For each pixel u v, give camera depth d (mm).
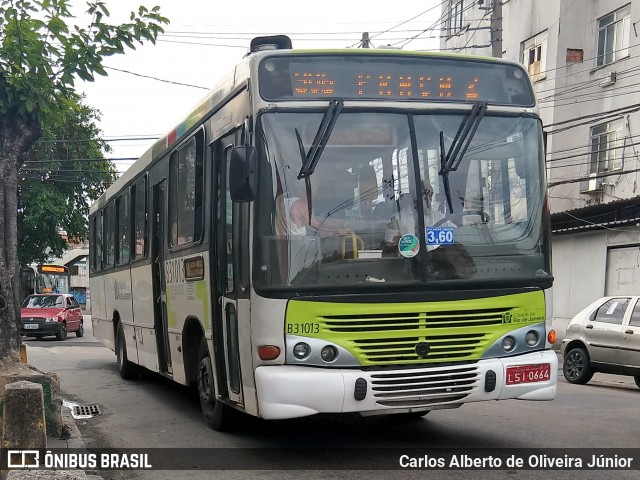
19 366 7133
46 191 28219
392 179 5742
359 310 5457
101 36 7371
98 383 11617
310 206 5559
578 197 21953
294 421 7797
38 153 28328
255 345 5496
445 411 8406
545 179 6262
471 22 27234
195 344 7809
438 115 5973
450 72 6141
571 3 22516
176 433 7340
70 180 28875
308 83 5820
